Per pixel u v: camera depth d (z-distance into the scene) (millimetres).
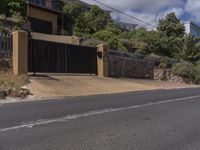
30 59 20172
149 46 44781
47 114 9859
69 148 6348
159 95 17312
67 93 16656
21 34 18688
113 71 27297
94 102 13172
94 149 6344
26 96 14594
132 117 9852
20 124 8297
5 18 28156
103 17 48219
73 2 50312
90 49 24828
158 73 34156
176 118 10000
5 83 15336
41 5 41250
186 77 35750
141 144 6836
